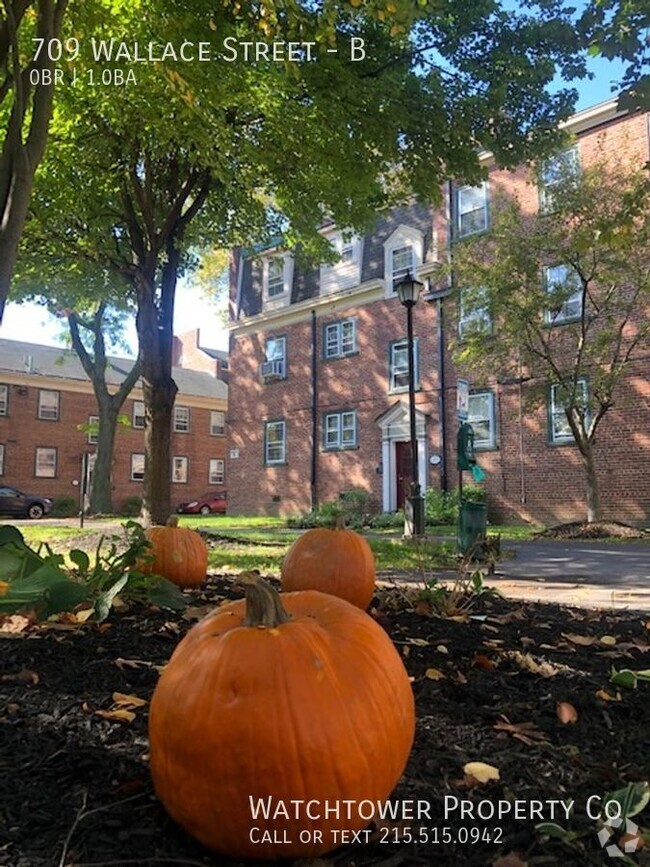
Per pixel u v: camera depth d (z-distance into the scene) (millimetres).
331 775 1420
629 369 15484
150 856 1456
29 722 2150
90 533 13070
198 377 43094
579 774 1887
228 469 26406
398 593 4727
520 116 9555
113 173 11312
